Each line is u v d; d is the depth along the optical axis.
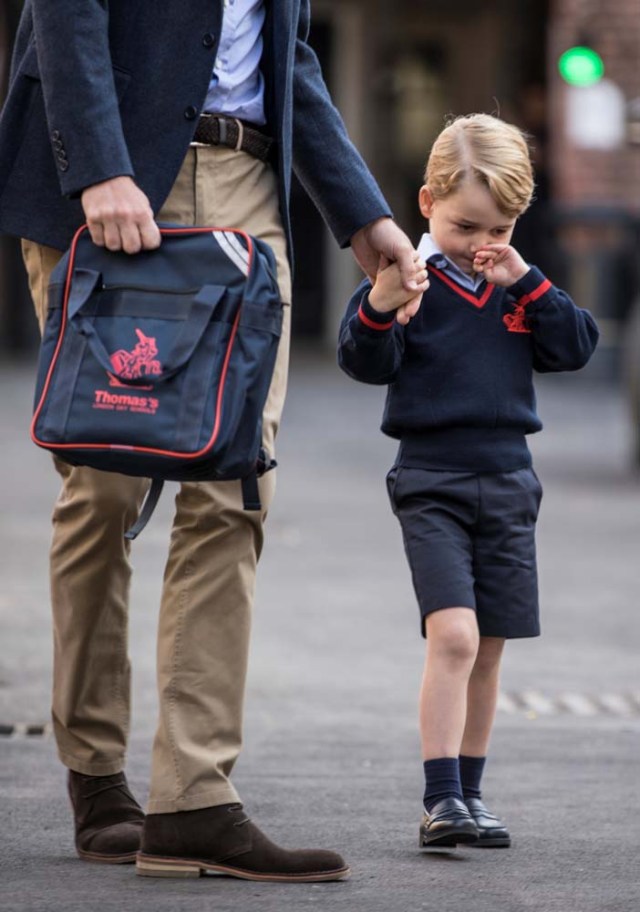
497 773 14.69
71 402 10.34
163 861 11.05
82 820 11.70
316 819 12.92
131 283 10.47
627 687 18.70
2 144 11.23
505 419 12.36
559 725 16.78
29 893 10.68
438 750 11.95
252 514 11.05
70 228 11.09
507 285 12.30
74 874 11.20
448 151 12.25
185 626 11.02
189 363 10.27
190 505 11.02
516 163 12.18
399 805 13.42
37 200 11.16
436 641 12.03
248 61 11.28
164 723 11.05
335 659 19.91
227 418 10.23
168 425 10.20
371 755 15.32
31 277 11.51
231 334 10.35
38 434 10.39
